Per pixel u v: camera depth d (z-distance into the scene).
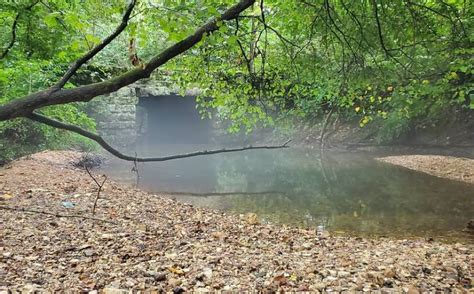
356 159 18.19
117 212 7.21
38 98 2.93
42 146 15.30
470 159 15.03
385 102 18.53
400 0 5.46
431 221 8.26
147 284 3.85
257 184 12.85
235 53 6.84
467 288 3.97
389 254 5.44
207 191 11.64
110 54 19.09
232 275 4.22
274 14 6.67
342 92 11.42
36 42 4.92
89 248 4.88
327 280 4.07
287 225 8.00
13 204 6.82
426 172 14.45
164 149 22.23
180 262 4.61
